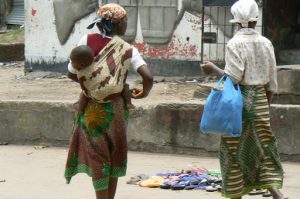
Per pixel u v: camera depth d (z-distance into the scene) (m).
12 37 24.56
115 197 7.83
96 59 6.45
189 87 14.78
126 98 6.62
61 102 11.09
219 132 6.55
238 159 6.68
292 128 9.61
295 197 7.73
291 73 11.72
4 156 10.43
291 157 9.68
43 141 11.27
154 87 14.95
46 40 17.58
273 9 15.02
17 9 27.58
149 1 15.93
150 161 9.89
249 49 6.61
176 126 10.36
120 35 6.73
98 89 6.39
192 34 15.55
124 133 6.62
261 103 6.65
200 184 8.34
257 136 6.66
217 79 15.32
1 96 14.53
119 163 6.67
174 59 15.81
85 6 16.83
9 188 8.40
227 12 14.98
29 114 11.30
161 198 7.76
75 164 6.75
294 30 16.05
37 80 17.27
